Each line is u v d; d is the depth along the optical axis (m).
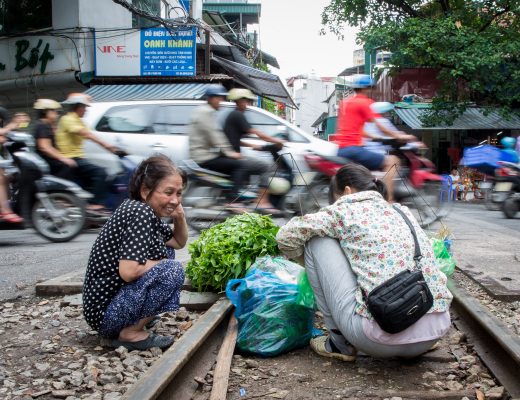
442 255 3.92
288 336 3.13
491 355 3.00
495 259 5.56
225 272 3.85
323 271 2.86
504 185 10.52
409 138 7.51
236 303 3.20
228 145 6.76
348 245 2.78
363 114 7.00
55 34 14.16
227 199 6.77
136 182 2.96
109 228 2.91
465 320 3.62
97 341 3.20
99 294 2.96
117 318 2.93
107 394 2.40
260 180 6.77
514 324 3.52
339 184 3.01
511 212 10.48
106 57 14.73
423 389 2.66
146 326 3.37
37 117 7.11
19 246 6.72
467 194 18.48
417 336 2.66
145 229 2.88
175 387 2.53
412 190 7.56
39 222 6.93
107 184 7.26
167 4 16.81
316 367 2.96
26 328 3.48
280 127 7.62
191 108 7.91
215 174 6.75
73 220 6.98
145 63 14.88
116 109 7.87
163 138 7.75
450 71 16.11
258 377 2.82
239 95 6.71
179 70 14.88
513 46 15.48
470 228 8.44
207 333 3.05
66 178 7.15
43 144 6.98
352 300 2.74
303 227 2.85
